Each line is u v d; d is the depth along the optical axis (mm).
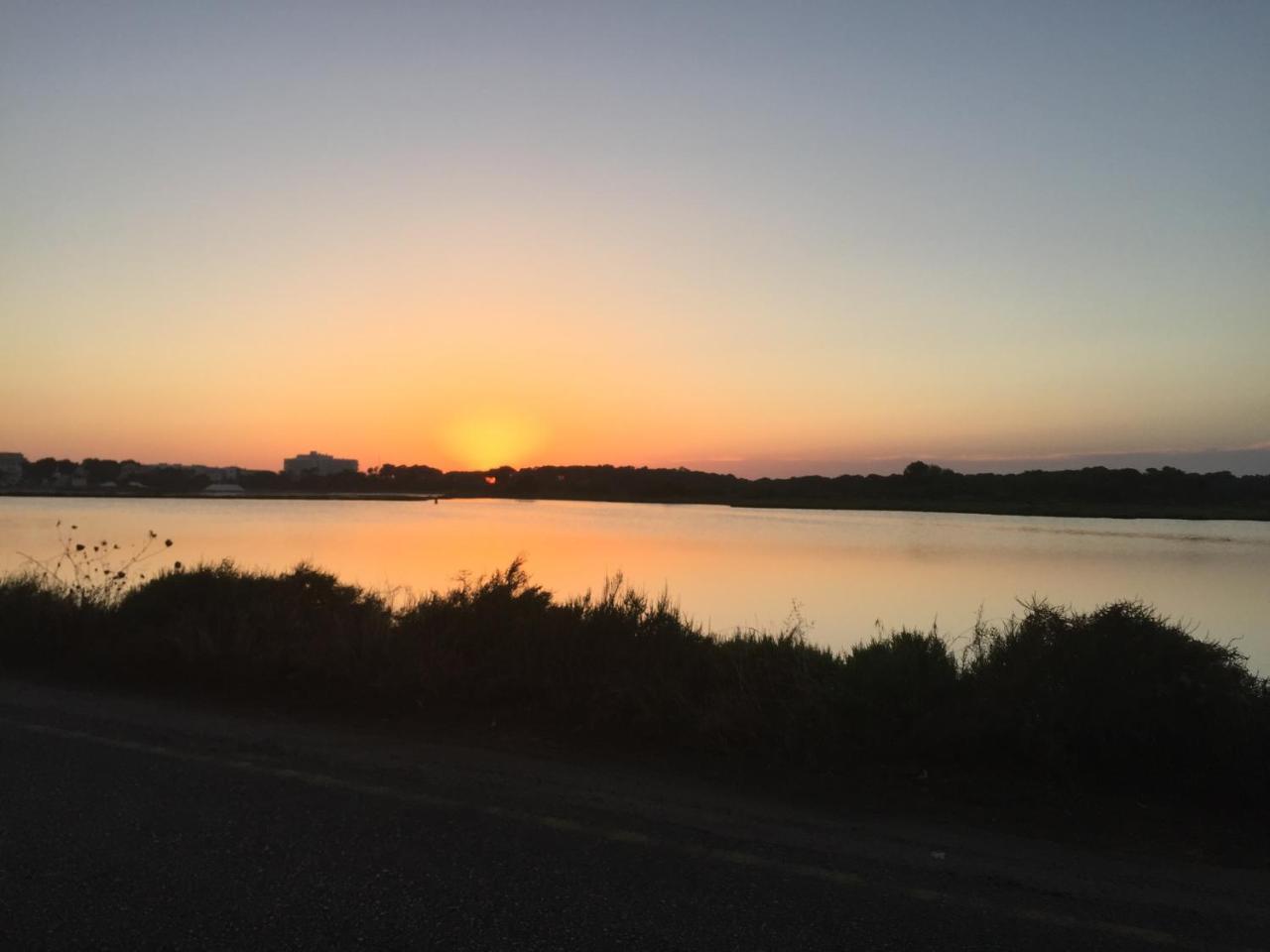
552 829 4898
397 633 8781
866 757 6340
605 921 3854
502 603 9375
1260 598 21125
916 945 3727
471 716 7363
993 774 6078
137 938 3635
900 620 17641
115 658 8742
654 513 92875
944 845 4855
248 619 9133
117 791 5297
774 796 5609
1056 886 4355
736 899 4094
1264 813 5426
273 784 5504
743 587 23828
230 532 45188
